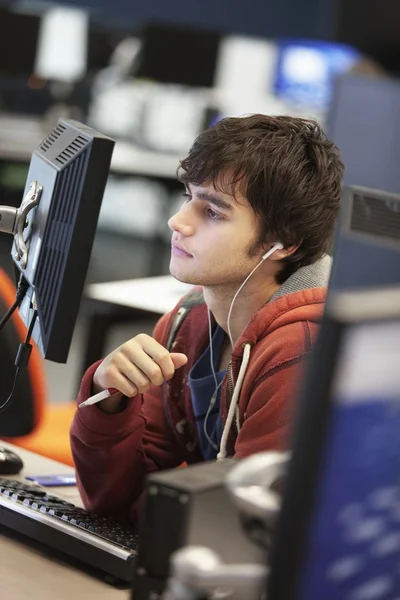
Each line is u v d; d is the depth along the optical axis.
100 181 2.20
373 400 1.22
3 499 2.43
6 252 11.50
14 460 2.87
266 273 2.44
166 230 13.16
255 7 13.40
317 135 2.44
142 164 11.17
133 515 2.60
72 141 2.32
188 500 1.54
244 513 1.52
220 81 12.80
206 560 1.37
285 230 2.35
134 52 12.76
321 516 1.22
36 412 3.59
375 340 1.20
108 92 12.97
